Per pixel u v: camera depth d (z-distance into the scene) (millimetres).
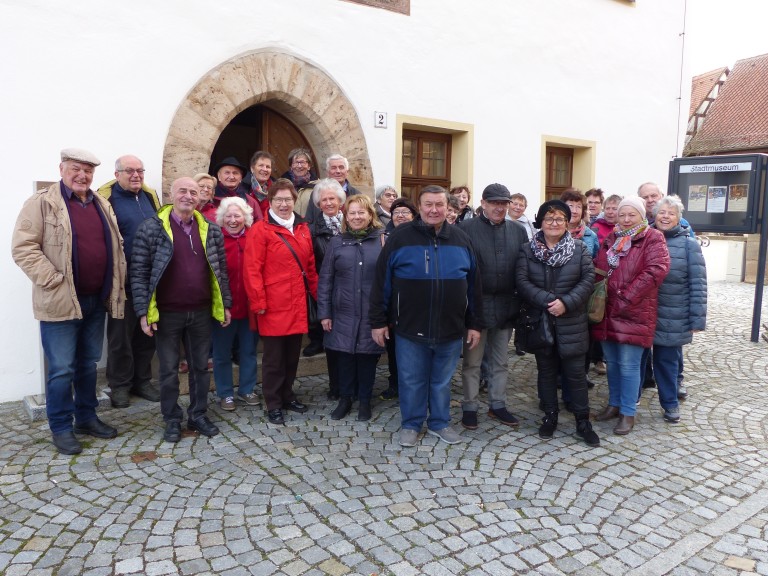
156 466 3516
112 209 3971
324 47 5855
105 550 2666
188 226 3838
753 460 3777
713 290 11969
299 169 5391
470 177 7125
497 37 7191
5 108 4383
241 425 4191
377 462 3629
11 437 3898
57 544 2707
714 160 7223
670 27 9203
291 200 4180
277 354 4207
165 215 3771
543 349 3992
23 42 4402
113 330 4375
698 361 6250
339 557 2629
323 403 4711
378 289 3885
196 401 4027
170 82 5027
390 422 4320
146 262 3715
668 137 9445
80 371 3852
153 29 4910
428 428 4145
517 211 5723
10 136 4422
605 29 8359
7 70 4367
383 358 6098
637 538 2846
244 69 5391
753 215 6918
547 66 7746
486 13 7047
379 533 2824
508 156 7473
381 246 4312
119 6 4746
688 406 4797
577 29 8016
